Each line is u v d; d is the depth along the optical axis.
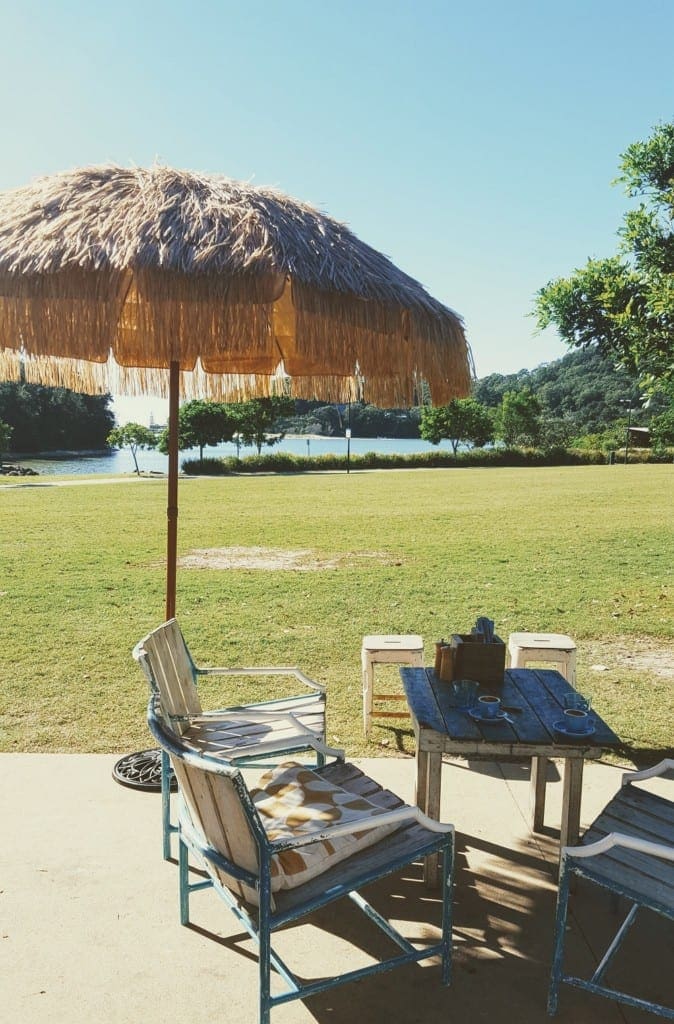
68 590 10.16
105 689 6.05
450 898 2.57
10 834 3.57
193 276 2.83
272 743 3.29
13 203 3.36
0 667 6.68
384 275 3.29
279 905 2.30
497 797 4.04
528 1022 2.43
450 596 9.75
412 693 3.37
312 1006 2.49
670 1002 2.52
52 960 2.69
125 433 49.12
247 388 5.31
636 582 10.53
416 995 2.55
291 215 3.34
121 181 3.38
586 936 2.88
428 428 77.69
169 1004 2.48
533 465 53.94
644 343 4.93
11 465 57.34
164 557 12.97
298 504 22.78
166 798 3.34
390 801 2.84
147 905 3.03
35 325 2.88
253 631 8.04
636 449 57.97
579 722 2.91
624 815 2.79
